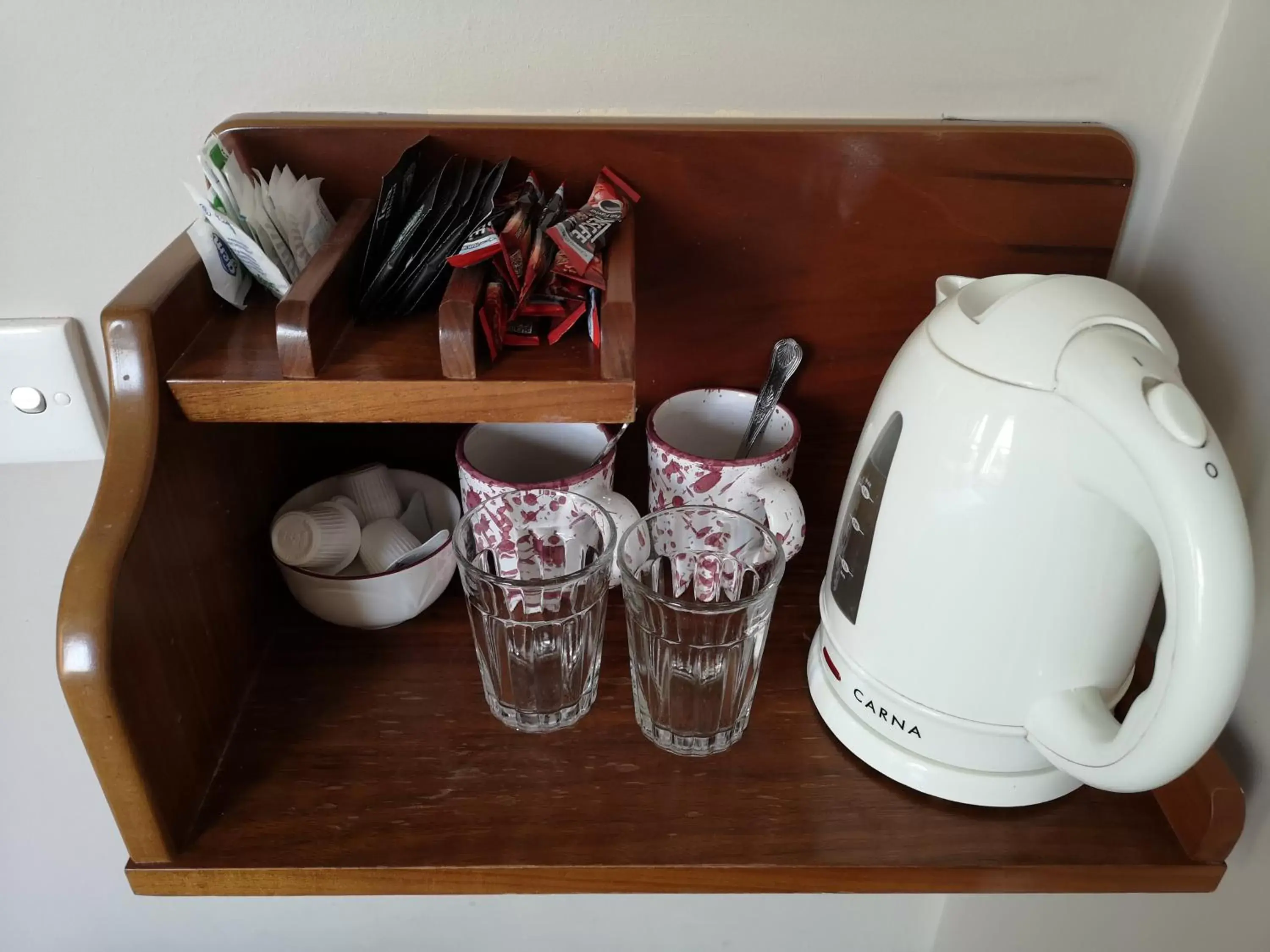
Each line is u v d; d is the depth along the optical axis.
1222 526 0.33
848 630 0.47
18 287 0.56
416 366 0.41
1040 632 0.41
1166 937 0.54
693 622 0.49
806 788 0.48
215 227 0.43
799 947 0.89
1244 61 0.47
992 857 0.45
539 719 0.51
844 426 0.61
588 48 0.50
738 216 0.53
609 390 0.40
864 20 0.50
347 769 0.48
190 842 0.45
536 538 0.53
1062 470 0.37
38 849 0.81
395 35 0.50
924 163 0.52
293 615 0.57
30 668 0.71
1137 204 0.55
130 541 0.40
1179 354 0.52
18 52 0.49
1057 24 0.50
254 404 0.41
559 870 0.44
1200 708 0.35
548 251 0.45
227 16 0.49
